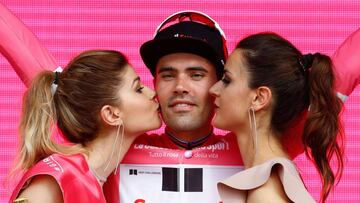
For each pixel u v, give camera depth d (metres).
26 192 3.97
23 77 4.90
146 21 6.55
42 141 4.15
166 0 6.55
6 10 5.05
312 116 4.17
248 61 4.22
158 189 4.54
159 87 4.57
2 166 6.37
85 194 4.02
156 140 4.70
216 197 4.52
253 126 4.20
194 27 4.59
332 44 6.50
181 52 4.52
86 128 4.25
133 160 4.59
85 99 4.25
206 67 4.53
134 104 4.33
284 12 6.52
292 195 3.91
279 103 4.18
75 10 6.55
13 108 6.44
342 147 4.41
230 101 4.26
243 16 6.53
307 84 4.24
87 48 6.53
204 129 4.62
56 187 4.00
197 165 4.56
